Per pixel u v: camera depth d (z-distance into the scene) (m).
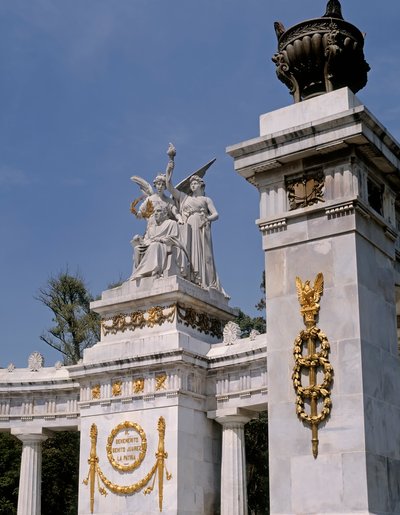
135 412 30.44
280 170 18.98
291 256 18.39
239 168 19.25
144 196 35.44
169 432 29.39
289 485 16.95
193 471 29.59
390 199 19.59
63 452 53.94
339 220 17.84
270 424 17.58
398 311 22.17
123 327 32.56
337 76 19.16
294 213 18.44
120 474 30.08
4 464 51.25
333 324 17.33
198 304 32.47
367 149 18.03
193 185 35.50
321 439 16.80
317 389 17.03
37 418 34.75
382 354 17.70
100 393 31.58
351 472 16.20
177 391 29.59
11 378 35.44
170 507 28.52
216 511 30.36
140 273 32.62
